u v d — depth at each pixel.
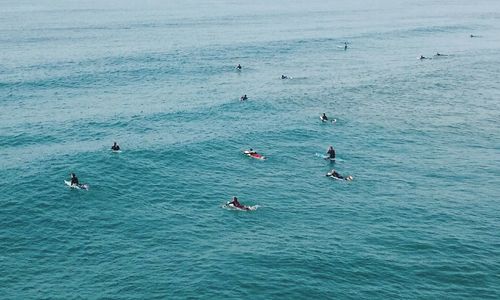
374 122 96.12
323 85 125.75
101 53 167.75
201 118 98.56
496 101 109.44
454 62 154.38
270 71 143.38
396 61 157.75
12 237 54.72
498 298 43.91
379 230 55.75
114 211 61.06
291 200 63.91
